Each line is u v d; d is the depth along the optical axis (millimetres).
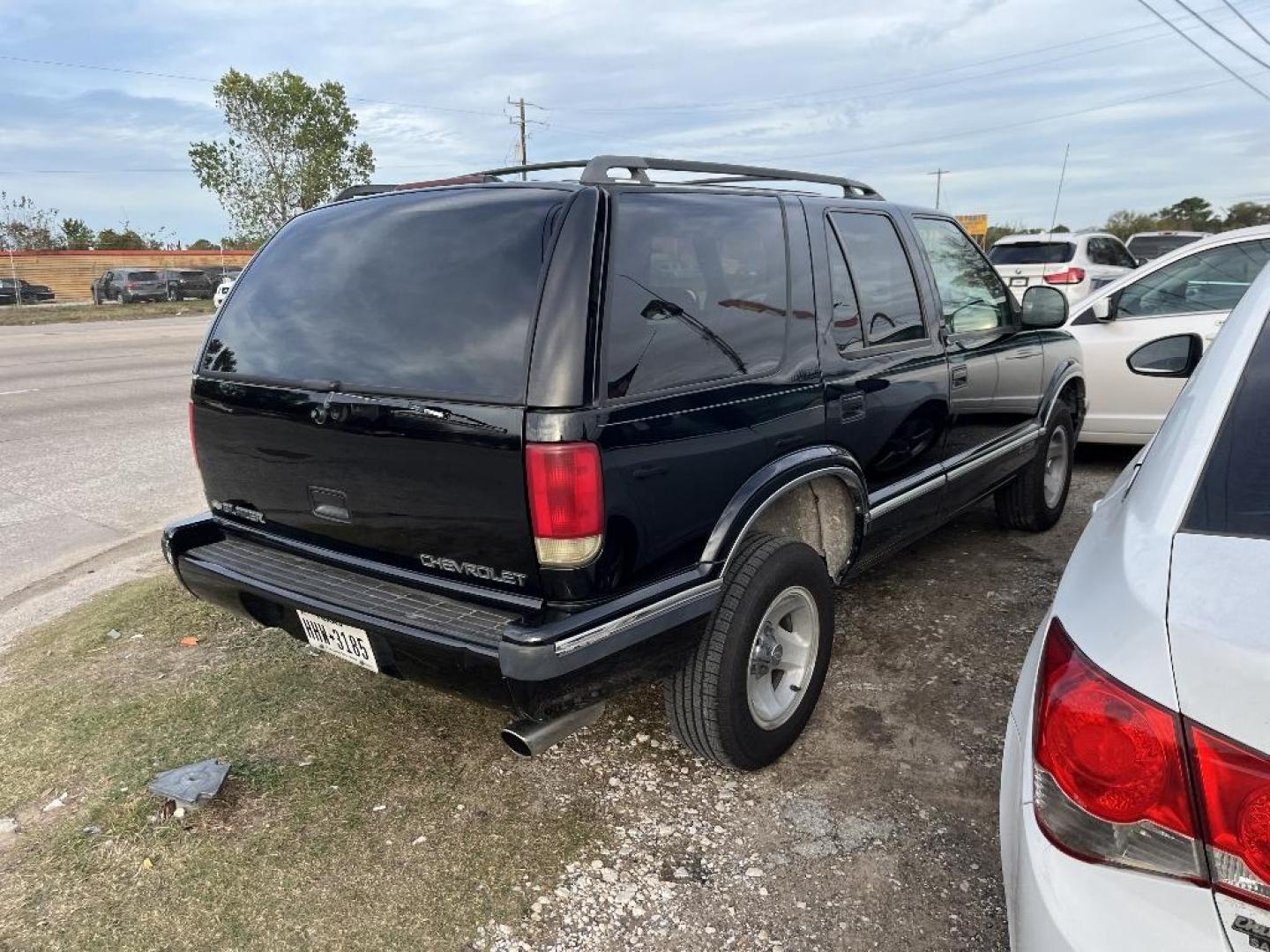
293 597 2662
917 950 2234
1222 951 1225
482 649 2240
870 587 4379
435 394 2354
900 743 3094
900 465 3488
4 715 3375
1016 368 4379
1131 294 6172
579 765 3014
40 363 15602
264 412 2771
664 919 2350
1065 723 1393
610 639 2289
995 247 14828
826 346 3043
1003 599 4215
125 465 7590
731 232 2777
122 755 3088
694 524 2520
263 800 2832
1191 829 1245
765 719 2900
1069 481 5320
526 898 2426
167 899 2438
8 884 2506
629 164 2602
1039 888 1396
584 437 2180
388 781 2932
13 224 51094
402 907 2398
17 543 5582
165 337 22094
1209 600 1331
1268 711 1183
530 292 2287
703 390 2523
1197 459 1673
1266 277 2111
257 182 38312
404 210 2734
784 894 2426
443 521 2404
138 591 4578
